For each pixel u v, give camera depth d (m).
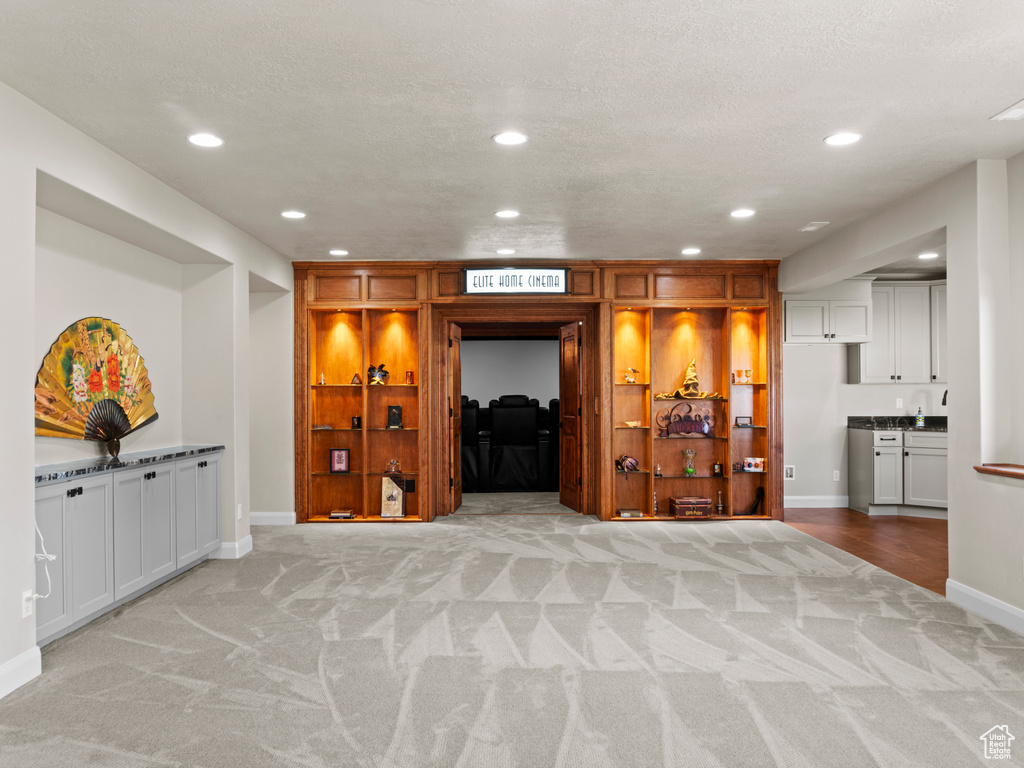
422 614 3.89
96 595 3.69
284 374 6.74
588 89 2.87
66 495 3.44
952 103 3.04
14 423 2.88
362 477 6.93
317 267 6.78
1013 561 3.62
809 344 7.52
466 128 3.30
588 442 7.18
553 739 2.46
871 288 7.49
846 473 7.67
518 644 3.42
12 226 2.86
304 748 2.41
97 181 3.46
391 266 6.78
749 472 7.05
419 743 2.44
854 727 2.55
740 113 3.13
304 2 2.21
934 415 7.61
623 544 5.74
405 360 7.04
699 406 7.10
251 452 6.77
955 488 4.06
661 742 2.44
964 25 2.37
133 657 3.26
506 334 10.73
